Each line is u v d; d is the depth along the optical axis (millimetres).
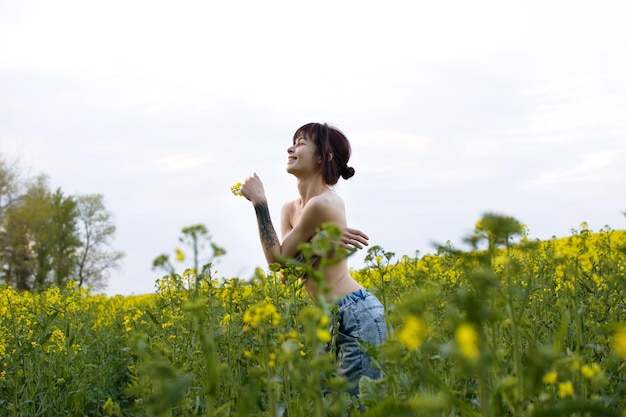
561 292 4086
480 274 1991
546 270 4395
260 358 2701
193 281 4203
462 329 1503
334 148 4516
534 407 2402
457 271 4461
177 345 4012
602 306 3693
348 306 3975
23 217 46344
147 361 2264
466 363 1645
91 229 49594
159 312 4605
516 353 2215
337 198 4285
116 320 7852
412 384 2217
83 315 7164
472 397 3191
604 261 4980
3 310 5285
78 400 4637
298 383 2236
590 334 3168
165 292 4641
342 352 3975
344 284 4098
